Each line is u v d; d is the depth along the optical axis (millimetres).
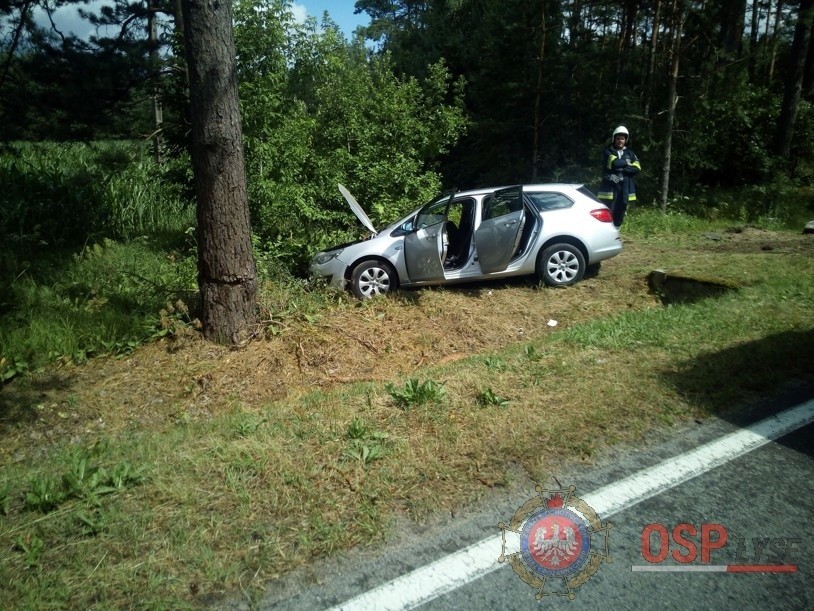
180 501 3398
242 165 6137
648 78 16516
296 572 2846
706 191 17500
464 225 8766
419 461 3684
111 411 5348
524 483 3473
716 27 14969
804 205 16062
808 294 6520
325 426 4246
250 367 5934
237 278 6234
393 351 6617
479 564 2867
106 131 13742
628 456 3715
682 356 5082
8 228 10742
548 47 16594
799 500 3238
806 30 17781
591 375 4828
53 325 6883
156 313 7355
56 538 3148
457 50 20438
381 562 2900
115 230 12469
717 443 3807
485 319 7367
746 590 2641
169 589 2746
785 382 4547
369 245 8562
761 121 18797
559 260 8492
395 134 13234
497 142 17828
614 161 10023
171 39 10594
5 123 12664
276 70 10539
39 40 12617
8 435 5004
